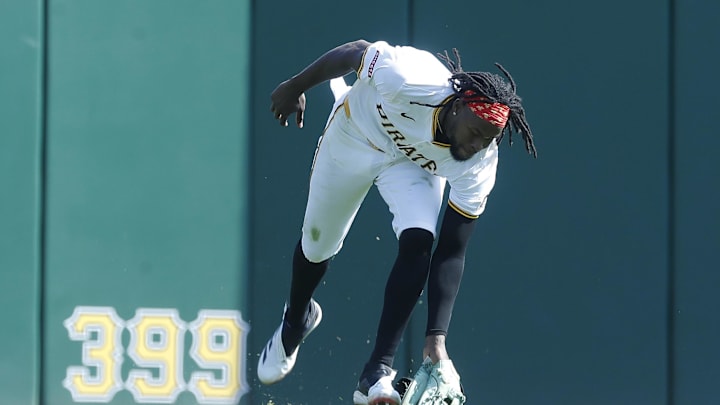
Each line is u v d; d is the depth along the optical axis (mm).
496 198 20484
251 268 20531
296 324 16688
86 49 20406
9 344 20328
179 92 20453
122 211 20453
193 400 20531
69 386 20469
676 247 20484
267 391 20531
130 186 20438
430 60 13102
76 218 20406
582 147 20453
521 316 20453
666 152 20469
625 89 20453
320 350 20484
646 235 20469
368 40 20422
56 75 20375
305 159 20469
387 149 13852
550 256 20453
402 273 13477
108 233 20438
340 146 14289
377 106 13414
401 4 20375
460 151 12922
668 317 20500
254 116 20516
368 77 13195
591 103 20438
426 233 13438
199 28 20484
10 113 20328
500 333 20453
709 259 20422
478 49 20391
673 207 20484
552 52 20438
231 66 20500
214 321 20516
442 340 13461
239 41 20516
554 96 20453
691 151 20438
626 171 20484
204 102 20500
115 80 20438
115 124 20438
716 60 20406
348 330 20422
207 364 20531
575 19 20438
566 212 20453
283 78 20484
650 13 20438
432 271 13727
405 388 13602
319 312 17031
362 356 20391
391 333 13562
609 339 20484
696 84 20453
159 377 20500
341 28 20438
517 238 20469
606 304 20484
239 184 20516
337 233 15305
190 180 20500
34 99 20359
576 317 20484
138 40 20453
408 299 13461
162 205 20469
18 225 20375
